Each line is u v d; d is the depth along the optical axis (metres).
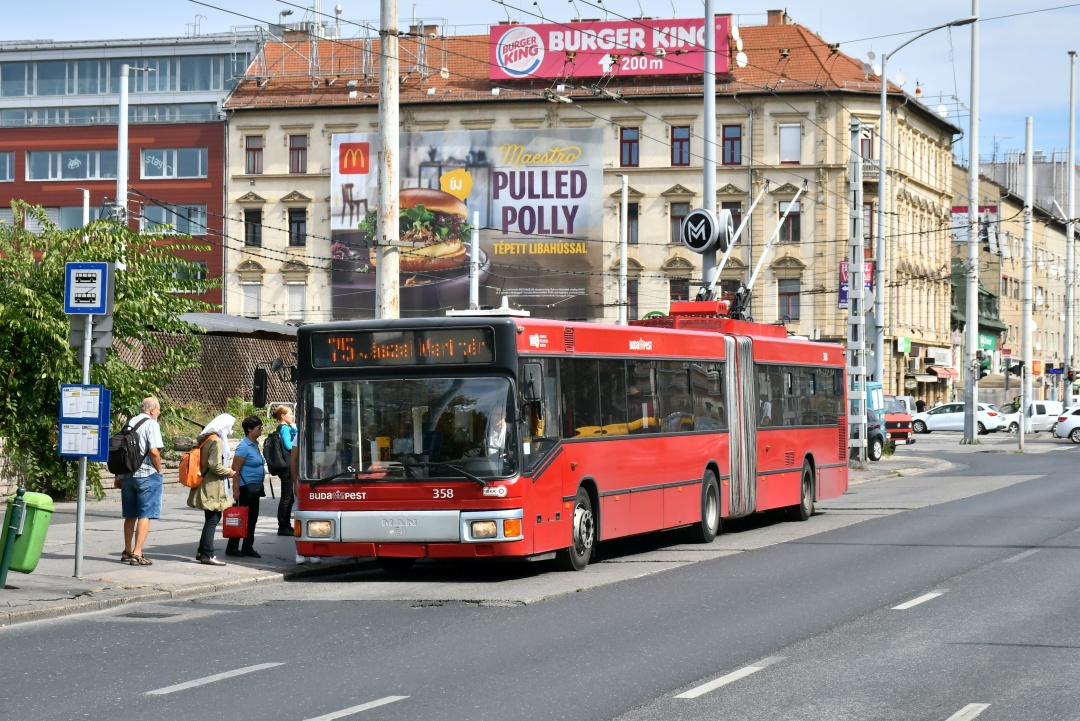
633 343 20.34
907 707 9.43
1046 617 13.76
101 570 17.22
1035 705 9.50
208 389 36.56
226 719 9.06
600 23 78.56
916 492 34.75
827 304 76.38
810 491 27.67
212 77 98.38
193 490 18.33
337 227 80.44
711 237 31.36
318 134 81.44
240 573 17.45
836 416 29.47
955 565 18.41
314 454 17.36
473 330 17.11
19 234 25.17
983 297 104.44
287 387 39.34
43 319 24.30
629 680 10.46
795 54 78.19
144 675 10.75
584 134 78.44
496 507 16.77
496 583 17.12
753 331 25.45
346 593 16.23
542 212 78.88
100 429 16.31
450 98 79.44
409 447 17.08
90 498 28.14
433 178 79.56
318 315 80.75
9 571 16.41
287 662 11.34
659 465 20.95
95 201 88.88
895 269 79.75
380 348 17.30
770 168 76.75
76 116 100.50
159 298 25.48
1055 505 29.45
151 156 84.81
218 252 82.94
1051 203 129.00
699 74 77.50
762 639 12.42
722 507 23.41
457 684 10.31
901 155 81.31
